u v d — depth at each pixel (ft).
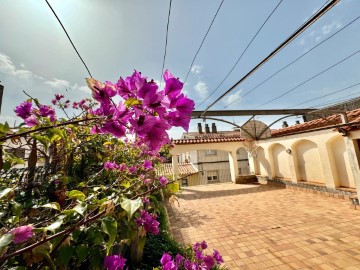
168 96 2.40
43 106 5.13
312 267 10.42
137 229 4.65
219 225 17.33
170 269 4.36
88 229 3.62
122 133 2.53
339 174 23.65
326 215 17.74
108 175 8.43
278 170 33.76
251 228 16.14
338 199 22.35
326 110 21.11
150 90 2.28
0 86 4.97
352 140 19.71
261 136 34.12
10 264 3.20
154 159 11.73
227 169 68.28
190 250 10.27
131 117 2.44
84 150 8.90
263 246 12.98
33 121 4.46
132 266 9.31
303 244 12.83
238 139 40.11
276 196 26.58
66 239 3.16
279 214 19.13
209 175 66.64
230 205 23.81
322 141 24.71
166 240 11.88
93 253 3.67
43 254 2.98
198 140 38.83
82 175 8.72
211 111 27.76
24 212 4.71
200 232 15.96
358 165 19.15
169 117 2.42
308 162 27.78
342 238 13.15
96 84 2.55
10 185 5.28
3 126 3.21
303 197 24.76
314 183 26.11
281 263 10.97
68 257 3.19
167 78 2.51
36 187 5.43
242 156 72.54
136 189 5.93
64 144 6.77
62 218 3.22
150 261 9.90
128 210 2.83
